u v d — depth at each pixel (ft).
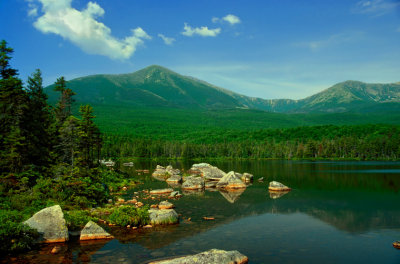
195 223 84.48
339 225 81.76
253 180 199.93
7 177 102.22
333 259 56.08
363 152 478.59
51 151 138.92
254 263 53.88
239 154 554.87
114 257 56.90
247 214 96.48
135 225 80.74
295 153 550.36
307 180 195.52
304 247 63.05
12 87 121.19
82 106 162.61
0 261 54.65
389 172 246.27
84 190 106.42
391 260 55.52
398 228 78.13
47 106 184.55
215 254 51.85
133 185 170.30
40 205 88.89
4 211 76.38
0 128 114.83
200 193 144.25
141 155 547.08
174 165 390.83
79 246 63.62
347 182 181.68
